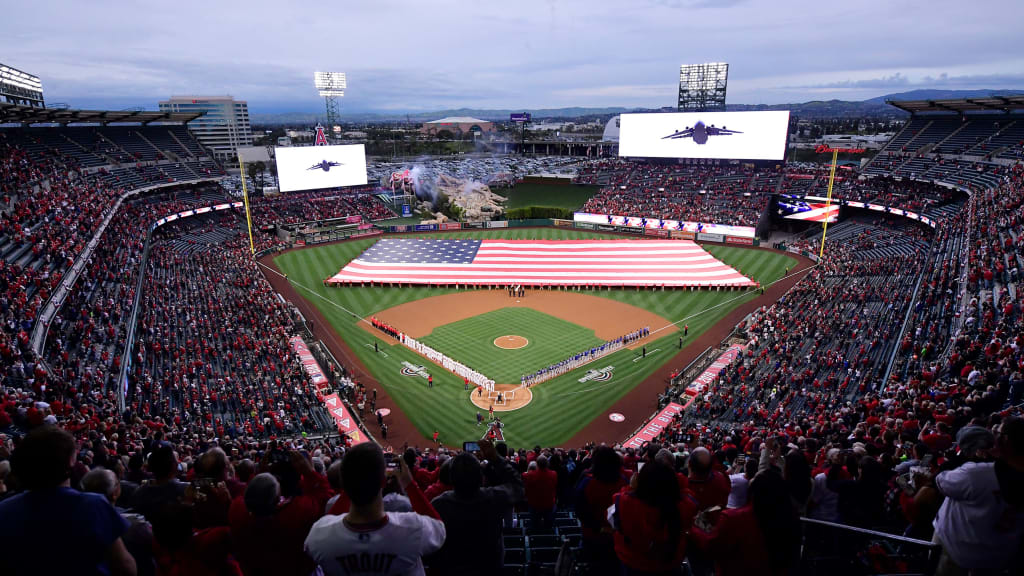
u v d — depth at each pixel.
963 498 6.91
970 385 21.89
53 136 89.31
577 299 70.31
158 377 40.81
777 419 35.84
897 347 37.44
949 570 7.32
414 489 6.95
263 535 6.91
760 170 111.50
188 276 67.19
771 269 79.56
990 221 54.84
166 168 101.06
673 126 112.56
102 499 5.76
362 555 5.70
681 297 70.44
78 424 20.72
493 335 58.91
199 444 23.34
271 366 47.12
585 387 47.81
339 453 21.72
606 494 8.67
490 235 105.94
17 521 5.39
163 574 7.39
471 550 7.23
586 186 127.25
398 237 104.31
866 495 10.49
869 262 71.06
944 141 93.12
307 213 108.56
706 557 6.91
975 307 34.47
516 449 38.94
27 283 40.12
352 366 51.91
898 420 19.28
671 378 48.25
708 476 9.76
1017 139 82.31
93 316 43.06
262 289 66.44
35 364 28.61
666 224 100.50
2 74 83.69
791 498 7.36
